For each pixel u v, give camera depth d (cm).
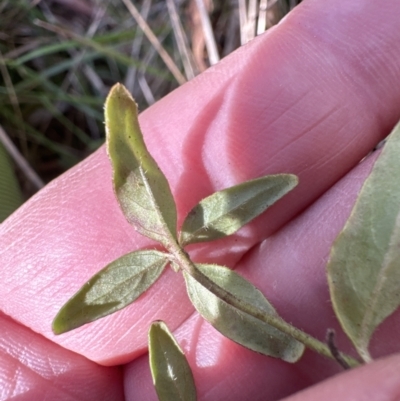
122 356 6
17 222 6
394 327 5
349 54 5
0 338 5
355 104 5
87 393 6
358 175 5
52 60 9
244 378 5
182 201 5
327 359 5
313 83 5
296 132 5
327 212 5
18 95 9
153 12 9
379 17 5
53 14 9
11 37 9
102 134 9
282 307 5
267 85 5
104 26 9
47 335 6
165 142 5
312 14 5
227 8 8
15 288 5
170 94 6
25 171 8
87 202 5
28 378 5
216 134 5
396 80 5
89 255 5
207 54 8
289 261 5
